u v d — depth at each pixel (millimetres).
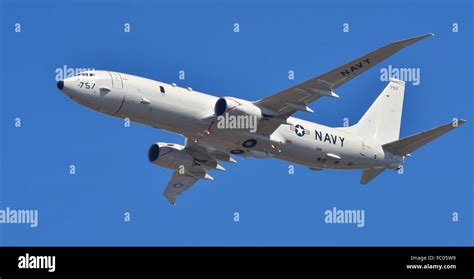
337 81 74250
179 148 83688
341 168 84062
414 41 70312
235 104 74688
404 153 86000
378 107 90250
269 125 76938
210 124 74812
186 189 87875
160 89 73938
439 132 83000
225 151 78500
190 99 74750
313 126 80562
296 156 80000
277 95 75188
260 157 78438
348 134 83438
